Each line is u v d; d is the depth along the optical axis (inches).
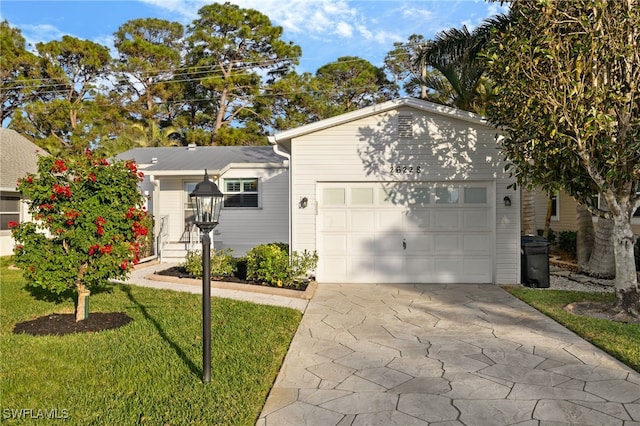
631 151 227.9
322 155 368.2
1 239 545.0
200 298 309.7
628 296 257.6
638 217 462.0
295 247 369.7
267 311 271.9
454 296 319.6
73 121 987.3
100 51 1064.8
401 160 364.8
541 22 243.3
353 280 374.0
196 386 161.0
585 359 189.0
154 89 1069.8
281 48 1074.7
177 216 559.8
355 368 182.4
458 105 480.1
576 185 277.0
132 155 636.7
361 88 1120.2
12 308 280.1
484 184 366.6
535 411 142.3
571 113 238.5
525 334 226.7
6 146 635.5
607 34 236.4
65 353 195.9
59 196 230.5
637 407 144.4
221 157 602.5
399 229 372.2
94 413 140.9
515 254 362.6
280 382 168.2
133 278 393.7
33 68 1000.9
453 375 173.6
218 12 1059.3
